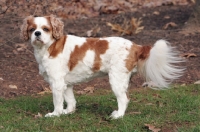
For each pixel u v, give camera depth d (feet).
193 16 45.93
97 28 45.16
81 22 50.01
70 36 26.96
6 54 40.27
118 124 25.48
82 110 28.48
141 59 26.04
